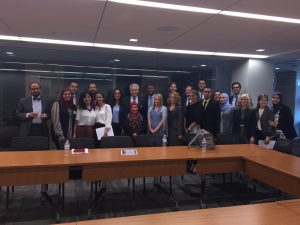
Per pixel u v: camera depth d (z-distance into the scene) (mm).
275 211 1854
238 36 4852
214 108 4707
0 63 6453
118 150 3664
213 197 4020
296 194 2660
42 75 6730
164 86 7508
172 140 4703
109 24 4184
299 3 3201
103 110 4500
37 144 3760
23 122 4477
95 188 3869
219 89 7805
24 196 3926
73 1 3234
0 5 3373
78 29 4543
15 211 3430
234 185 4551
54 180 2928
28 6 3400
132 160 3133
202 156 3412
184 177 4965
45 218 3250
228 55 6863
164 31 4562
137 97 5188
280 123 4941
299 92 9117
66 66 6859
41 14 3723
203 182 3777
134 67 7336
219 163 3430
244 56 7012
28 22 4141
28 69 6633
